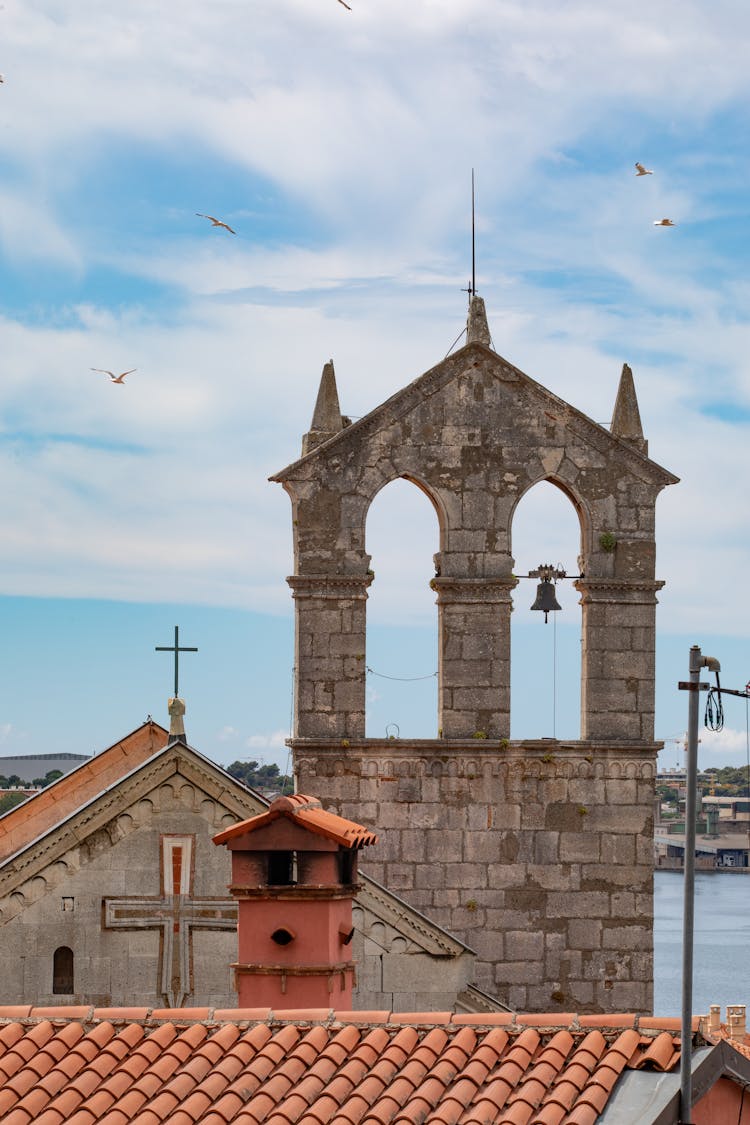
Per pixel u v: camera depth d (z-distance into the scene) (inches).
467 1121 1218.6
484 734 2138.3
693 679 1250.6
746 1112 1283.2
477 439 2169.0
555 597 2176.4
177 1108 1264.8
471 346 2172.7
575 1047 1296.8
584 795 2143.2
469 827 2132.1
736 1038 2800.2
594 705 2153.1
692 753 1241.4
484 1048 1300.4
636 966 2132.1
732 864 7657.5
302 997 1583.4
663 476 2178.9
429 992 1950.1
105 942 1887.3
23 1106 1282.0
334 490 2156.7
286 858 1633.9
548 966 2128.4
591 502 2172.7
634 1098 1232.2
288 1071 1293.1
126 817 1897.1
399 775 2133.4
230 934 1889.8
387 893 1956.2
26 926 1882.4
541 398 2177.7
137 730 2292.1
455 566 2153.1
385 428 2164.1
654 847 2145.7
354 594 2149.4
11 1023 1378.0
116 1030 1368.1
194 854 1895.9
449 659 2143.2
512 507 2165.4
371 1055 1305.4
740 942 5743.1
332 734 2138.3
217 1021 1365.7
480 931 2126.0
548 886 2135.8
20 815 2250.2
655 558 2172.7
